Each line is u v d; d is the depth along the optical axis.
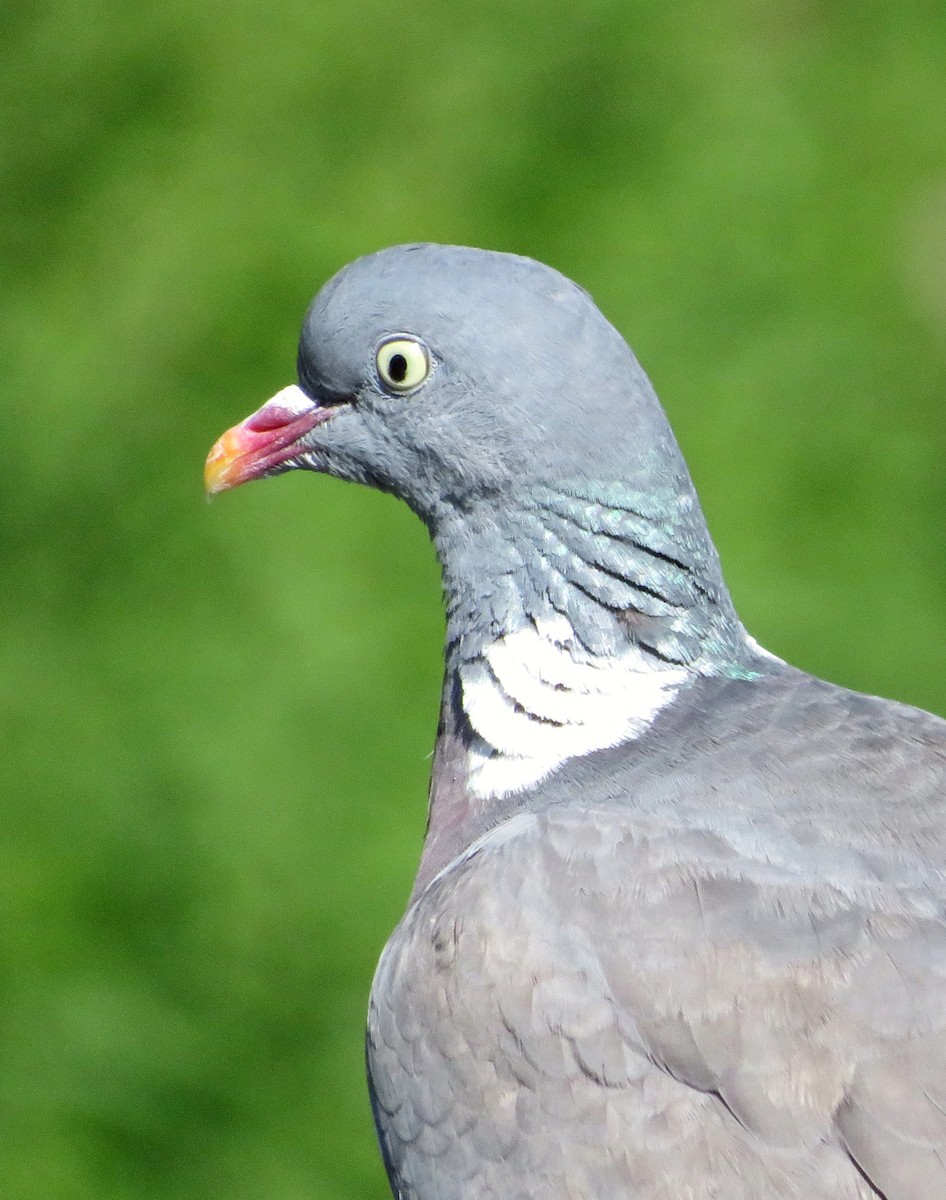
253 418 7.40
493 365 6.64
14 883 12.89
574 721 6.61
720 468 14.41
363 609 13.73
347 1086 11.78
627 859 5.86
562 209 15.98
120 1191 11.72
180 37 17.23
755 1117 5.35
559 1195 5.58
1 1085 12.11
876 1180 5.13
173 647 13.88
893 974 5.38
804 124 16.55
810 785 5.98
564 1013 5.69
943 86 16.92
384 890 12.34
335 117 16.70
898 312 15.52
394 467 7.06
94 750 13.45
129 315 15.77
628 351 6.66
